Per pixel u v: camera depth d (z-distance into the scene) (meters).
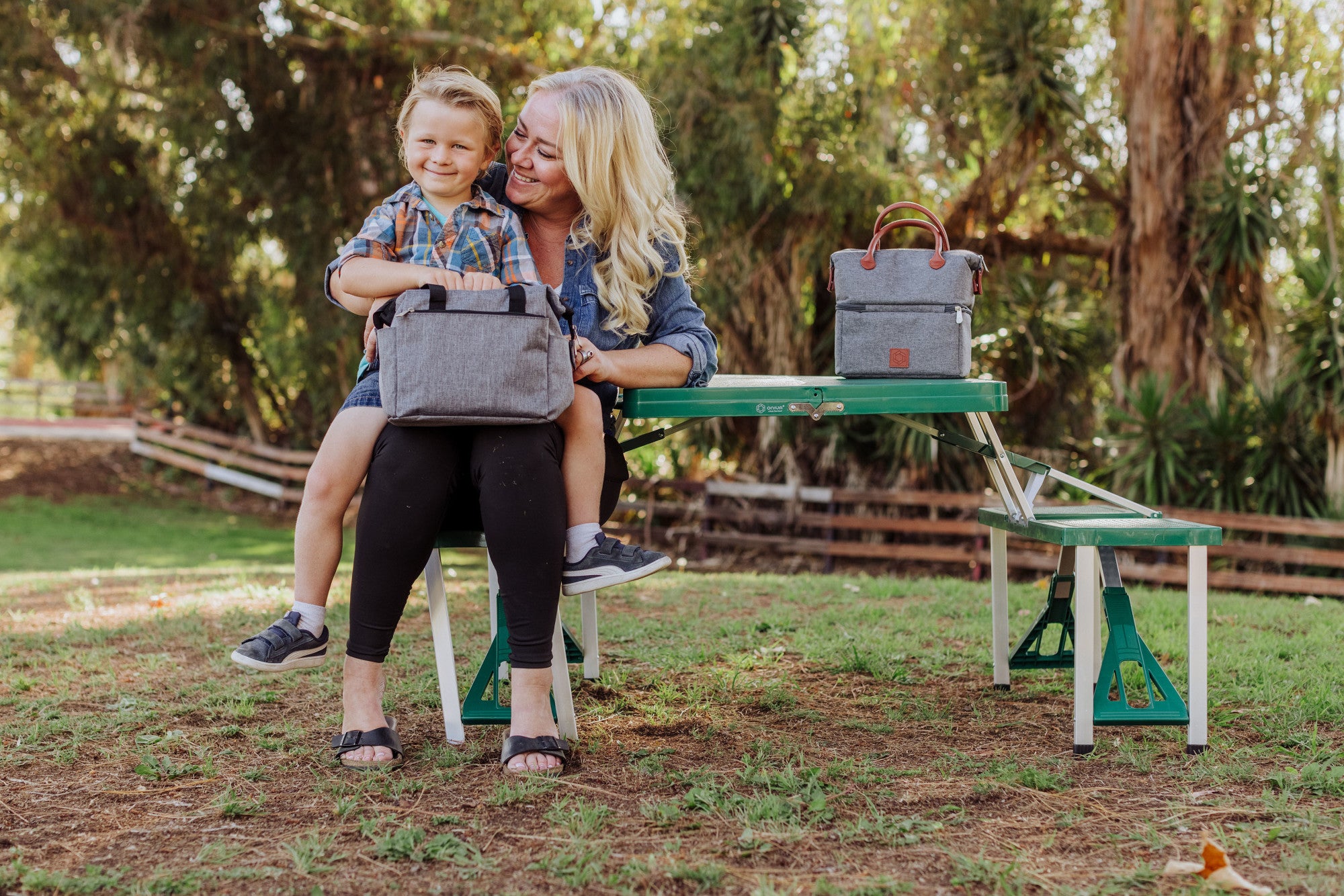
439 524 2.66
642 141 2.84
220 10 10.91
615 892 1.96
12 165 13.53
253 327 16.72
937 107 10.04
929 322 2.99
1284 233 9.34
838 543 10.44
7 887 2.00
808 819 2.32
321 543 2.65
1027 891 1.97
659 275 2.94
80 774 2.64
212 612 5.08
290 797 2.48
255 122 11.59
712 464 12.90
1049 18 9.58
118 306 16.05
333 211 12.34
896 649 4.08
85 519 15.13
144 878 2.04
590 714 3.20
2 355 33.78
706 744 2.90
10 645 4.16
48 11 10.87
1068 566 3.42
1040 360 10.38
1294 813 2.32
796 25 9.55
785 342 10.30
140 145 13.94
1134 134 9.55
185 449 18.30
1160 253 9.51
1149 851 2.15
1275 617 5.16
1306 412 8.96
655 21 10.65
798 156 9.87
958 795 2.45
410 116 2.75
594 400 2.74
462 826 2.29
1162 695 3.17
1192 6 9.16
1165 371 9.52
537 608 2.63
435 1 11.34
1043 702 3.36
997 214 10.37
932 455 10.10
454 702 2.87
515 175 2.88
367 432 2.64
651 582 6.33
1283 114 9.46
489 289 2.58
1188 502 9.37
